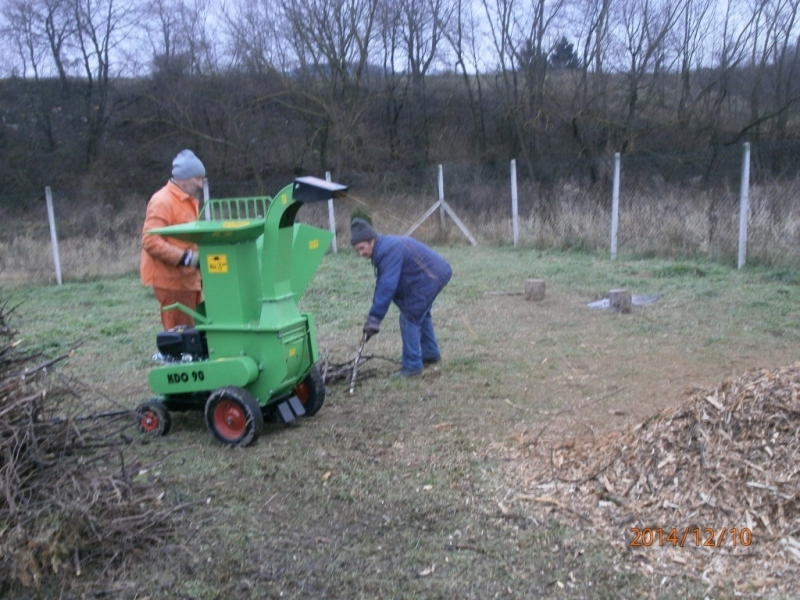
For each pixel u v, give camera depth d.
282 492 4.18
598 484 3.98
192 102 25.12
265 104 24.97
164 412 5.16
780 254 10.72
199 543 3.64
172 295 5.50
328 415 5.50
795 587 3.10
